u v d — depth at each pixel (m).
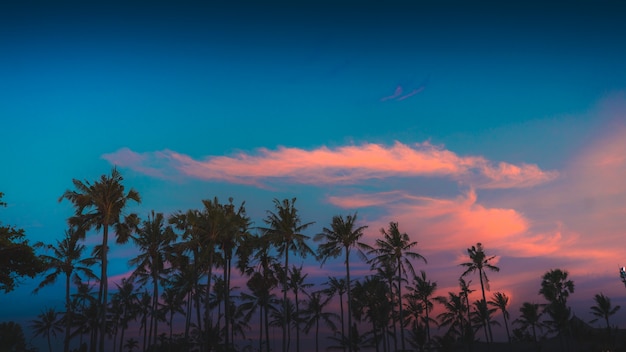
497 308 92.94
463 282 94.19
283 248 55.84
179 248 52.97
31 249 35.62
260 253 59.56
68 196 42.47
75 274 58.75
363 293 74.56
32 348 91.25
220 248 54.97
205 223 51.66
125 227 46.28
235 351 63.75
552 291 85.81
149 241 58.75
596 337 85.88
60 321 92.75
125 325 89.44
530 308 88.12
